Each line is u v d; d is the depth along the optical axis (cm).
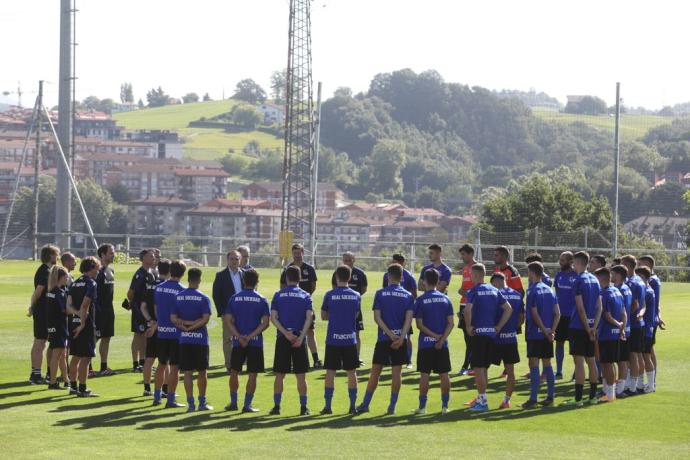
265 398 2328
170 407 2188
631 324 2377
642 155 15475
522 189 10525
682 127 18062
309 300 2138
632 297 2378
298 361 2122
